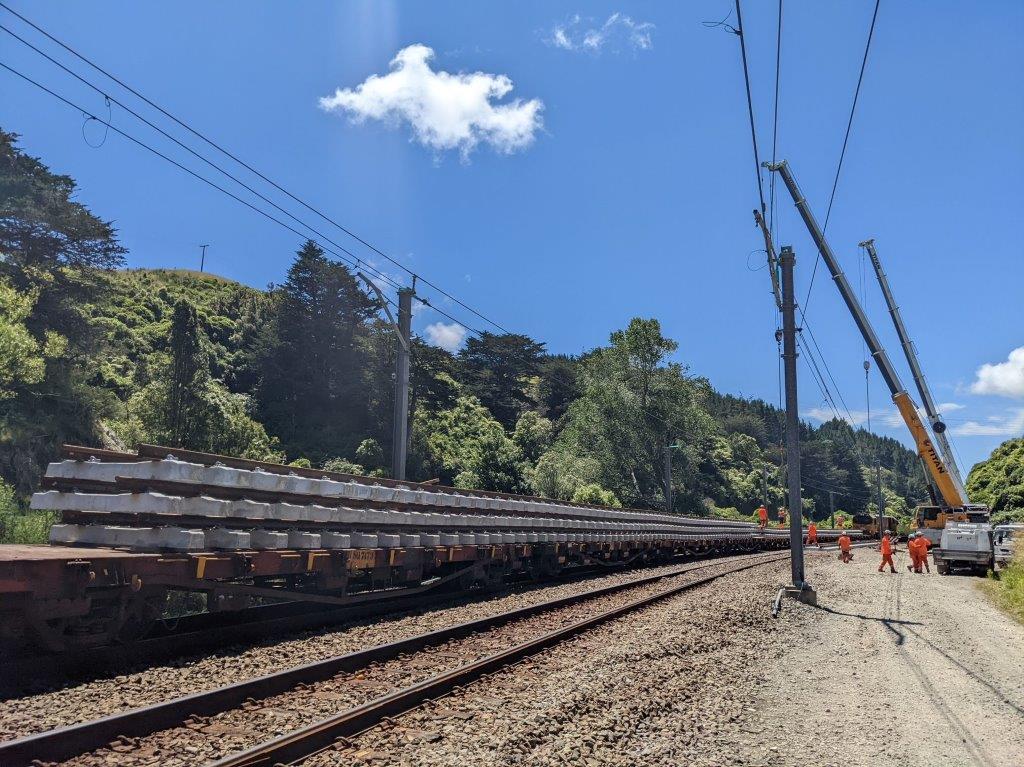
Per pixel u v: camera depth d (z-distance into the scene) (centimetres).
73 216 4872
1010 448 5988
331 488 1016
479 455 6031
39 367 2578
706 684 812
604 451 6569
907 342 4091
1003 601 1859
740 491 11262
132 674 665
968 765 601
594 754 551
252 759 464
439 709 624
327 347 8150
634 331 6725
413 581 1327
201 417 3153
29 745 450
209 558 777
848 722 712
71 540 789
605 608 1337
